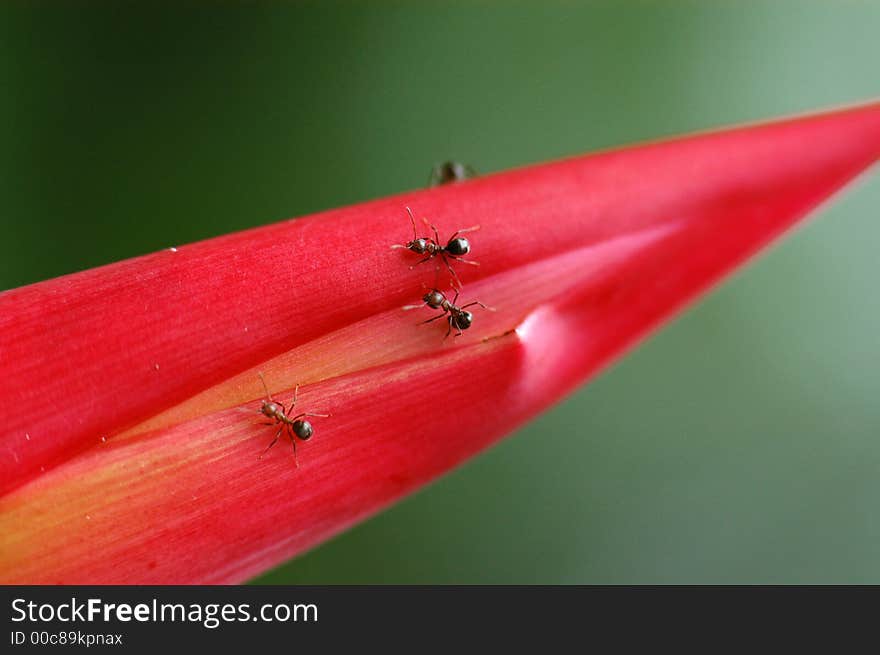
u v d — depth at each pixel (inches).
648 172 6.7
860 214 10.4
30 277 8.6
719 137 6.8
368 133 9.7
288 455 6.4
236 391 6.3
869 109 6.9
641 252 6.7
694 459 10.0
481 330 6.6
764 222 6.8
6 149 8.6
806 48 10.4
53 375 6.1
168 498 6.2
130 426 6.2
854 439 10.1
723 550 9.8
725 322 10.2
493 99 10.1
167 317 6.2
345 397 6.4
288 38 9.4
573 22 10.2
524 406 6.6
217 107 9.2
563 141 10.2
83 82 8.8
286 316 6.3
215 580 6.3
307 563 9.1
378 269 6.4
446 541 9.5
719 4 10.3
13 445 6.1
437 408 6.5
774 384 10.2
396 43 9.8
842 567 9.8
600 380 10.0
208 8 9.1
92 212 8.7
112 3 8.8
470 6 10.0
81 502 6.2
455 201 6.5
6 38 8.7
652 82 10.3
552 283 6.7
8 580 6.1
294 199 9.4
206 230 9.1
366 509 6.5
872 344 10.3
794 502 9.9
